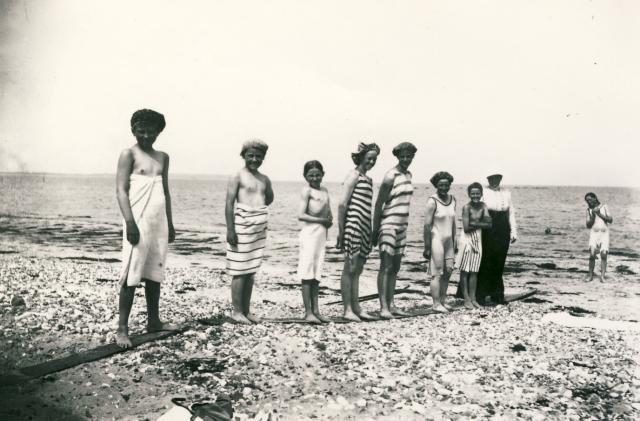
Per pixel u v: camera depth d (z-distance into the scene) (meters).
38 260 10.75
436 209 7.43
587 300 8.98
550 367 5.22
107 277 8.70
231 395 4.09
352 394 4.27
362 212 6.46
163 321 5.89
